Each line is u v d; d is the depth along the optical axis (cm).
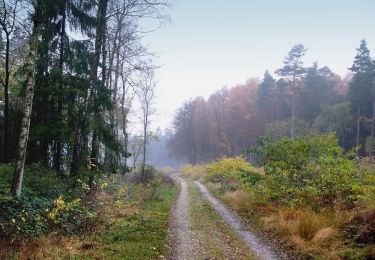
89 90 1805
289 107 6938
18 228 973
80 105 1827
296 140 1708
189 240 1222
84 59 1817
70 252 948
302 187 1532
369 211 1085
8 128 2145
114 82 2509
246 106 7294
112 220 1363
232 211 1884
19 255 877
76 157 1781
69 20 1900
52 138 1856
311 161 1606
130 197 2011
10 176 1488
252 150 1814
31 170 1709
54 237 1034
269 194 1672
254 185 1869
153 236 1191
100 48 1855
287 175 1644
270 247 1143
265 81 7469
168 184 3562
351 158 1695
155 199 2231
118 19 1986
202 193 2978
